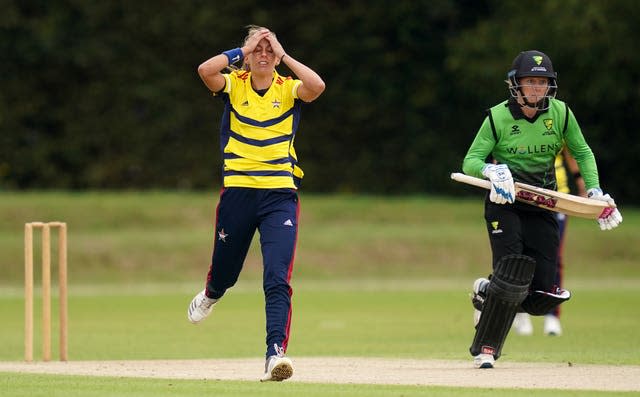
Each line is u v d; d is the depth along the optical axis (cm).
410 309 6744
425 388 2644
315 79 2939
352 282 9225
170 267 9500
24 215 10556
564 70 12319
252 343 4784
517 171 3219
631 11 11938
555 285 3250
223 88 2947
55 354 4291
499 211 3186
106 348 4541
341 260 9838
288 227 2922
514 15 12656
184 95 12725
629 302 7106
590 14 11850
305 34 12912
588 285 8762
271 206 2936
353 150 13212
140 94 12588
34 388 2648
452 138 13375
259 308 6894
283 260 2897
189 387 2659
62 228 3788
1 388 2647
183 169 12731
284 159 2948
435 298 7581
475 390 2598
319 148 13125
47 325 3769
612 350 4156
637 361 3469
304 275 9538
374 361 3591
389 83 13225
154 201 11250
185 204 11194
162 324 5838
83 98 12594
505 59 12400
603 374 3012
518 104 3175
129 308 6894
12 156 12444
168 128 12700
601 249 10281
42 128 12569
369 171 13200
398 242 10231
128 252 9644
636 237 10531
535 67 3112
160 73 12669
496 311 3159
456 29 13362
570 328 5434
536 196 3119
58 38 12381
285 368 2767
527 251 3238
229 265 3047
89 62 12488
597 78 12150
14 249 9506
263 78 2956
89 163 12625
